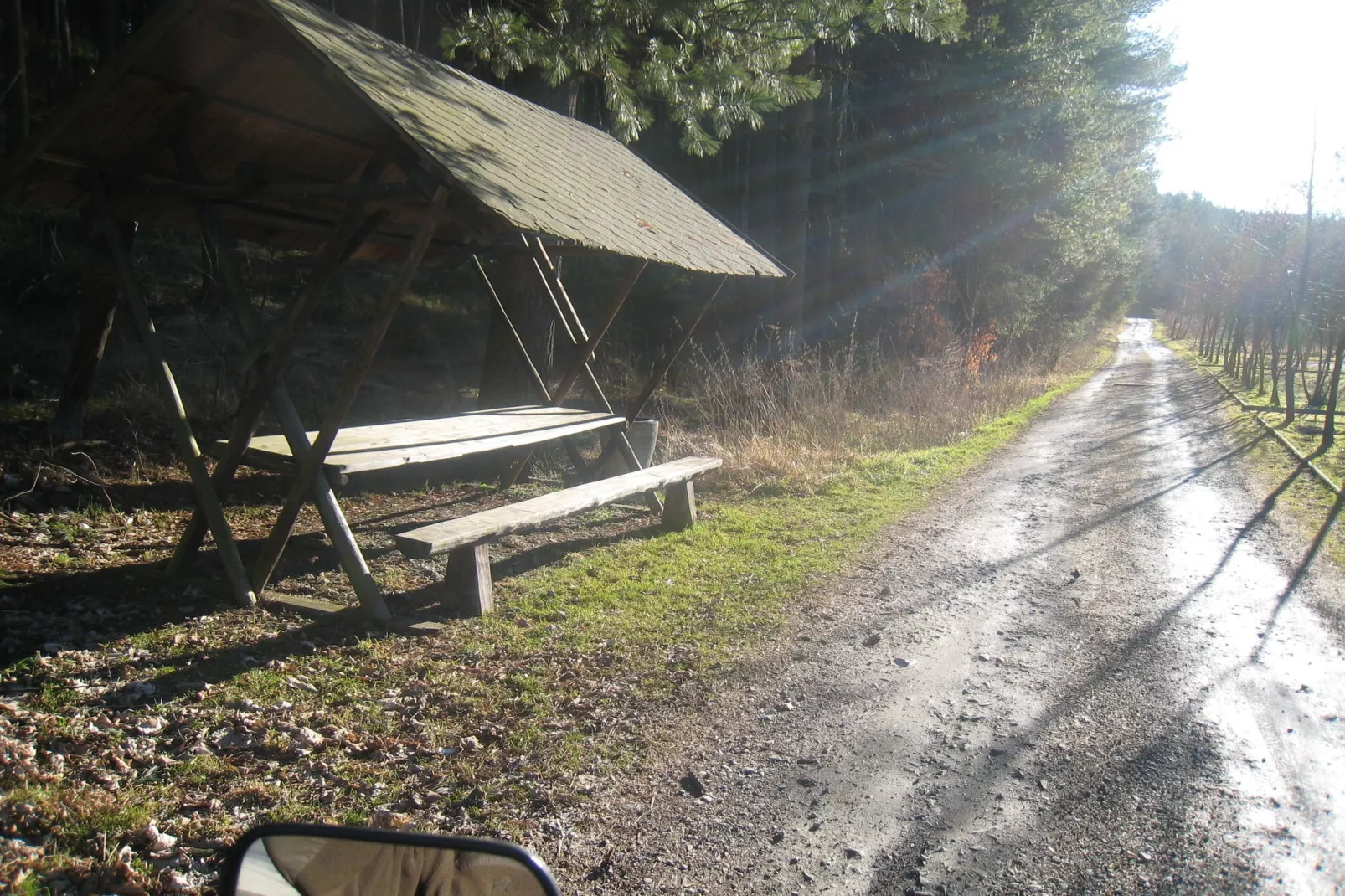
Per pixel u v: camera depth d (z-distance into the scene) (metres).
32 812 3.06
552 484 9.85
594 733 4.13
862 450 13.23
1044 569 7.48
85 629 4.93
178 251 14.46
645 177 8.93
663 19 9.44
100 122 5.54
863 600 6.45
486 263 18.41
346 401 5.27
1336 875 3.20
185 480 8.29
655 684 4.75
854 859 3.24
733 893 3.02
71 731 3.69
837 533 8.55
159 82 5.40
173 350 11.17
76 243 10.35
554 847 3.22
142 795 3.29
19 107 8.85
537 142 7.13
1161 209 50.72
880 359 17.88
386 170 7.25
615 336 18.52
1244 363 27.77
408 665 4.79
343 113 6.29
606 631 5.52
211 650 4.76
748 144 24.08
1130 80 26.98
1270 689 4.95
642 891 3.00
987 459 13.63
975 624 6.02
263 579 5.60
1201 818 3.58
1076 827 3.49
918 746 4.17
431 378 13.62
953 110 22.59
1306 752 4.19
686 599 6.29
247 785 3.44
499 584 6.39
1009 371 24.16
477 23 9.14
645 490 7.46
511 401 10.82
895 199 26.23
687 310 21.19
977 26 20.83
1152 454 14.20
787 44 10.06
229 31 5.04
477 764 3.77
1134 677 5.11
